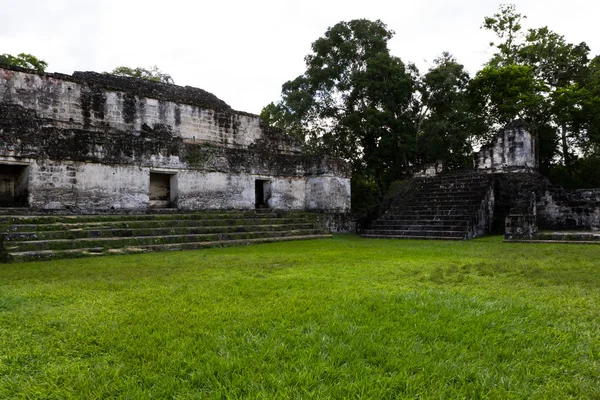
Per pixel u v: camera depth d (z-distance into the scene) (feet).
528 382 8.16
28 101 41.65
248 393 7.50
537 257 25.46
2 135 34.68
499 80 63.41
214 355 9.12
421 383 7.91
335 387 7.68
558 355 9.43
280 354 9.22
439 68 69.05
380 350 9.45
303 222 48.60
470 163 73.72
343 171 58.08
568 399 7.49
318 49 69.97
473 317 11.95
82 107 44.91
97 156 39.65
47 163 37.01
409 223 48.11
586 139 69.31
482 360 9.06
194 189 46.91
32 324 11.58
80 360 9.20
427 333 10.68
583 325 11.42
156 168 43.91
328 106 71.82
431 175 60.18
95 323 11.58
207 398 7.41
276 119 77.05
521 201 41.83
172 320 11.75
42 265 23.75
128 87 52.29
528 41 73.26
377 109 67.62
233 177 50.37
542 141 65.67
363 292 15.34
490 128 70.85
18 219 30.66
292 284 17.01
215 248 34.04
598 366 8.86
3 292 15.83
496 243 36.63
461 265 22.59
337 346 9.64
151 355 9.22
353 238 45.65
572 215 46.65
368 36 68.49
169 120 50.83
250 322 11.48
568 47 69.82
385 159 70.18
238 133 56.95
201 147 47.73
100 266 23.08
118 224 33.91
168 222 36.70
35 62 73.46
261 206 56.24
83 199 38.88
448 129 66.49
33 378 8.36
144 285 17.20
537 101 60.70
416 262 23.88
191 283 17.52
